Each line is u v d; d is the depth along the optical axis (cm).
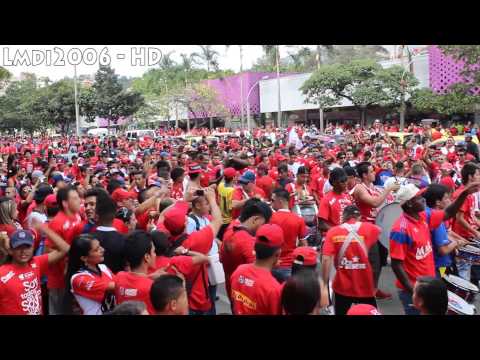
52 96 5781
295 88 4947
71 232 610
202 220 599
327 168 1098
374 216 803
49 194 762
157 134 4906
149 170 1266
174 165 1348
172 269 466
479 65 2967
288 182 993
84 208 703
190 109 5403
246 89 5338
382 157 1348
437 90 3559
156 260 488
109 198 543
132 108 5266
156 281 371
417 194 534
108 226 538
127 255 433
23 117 6569
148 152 1861
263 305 407
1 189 1084
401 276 530
